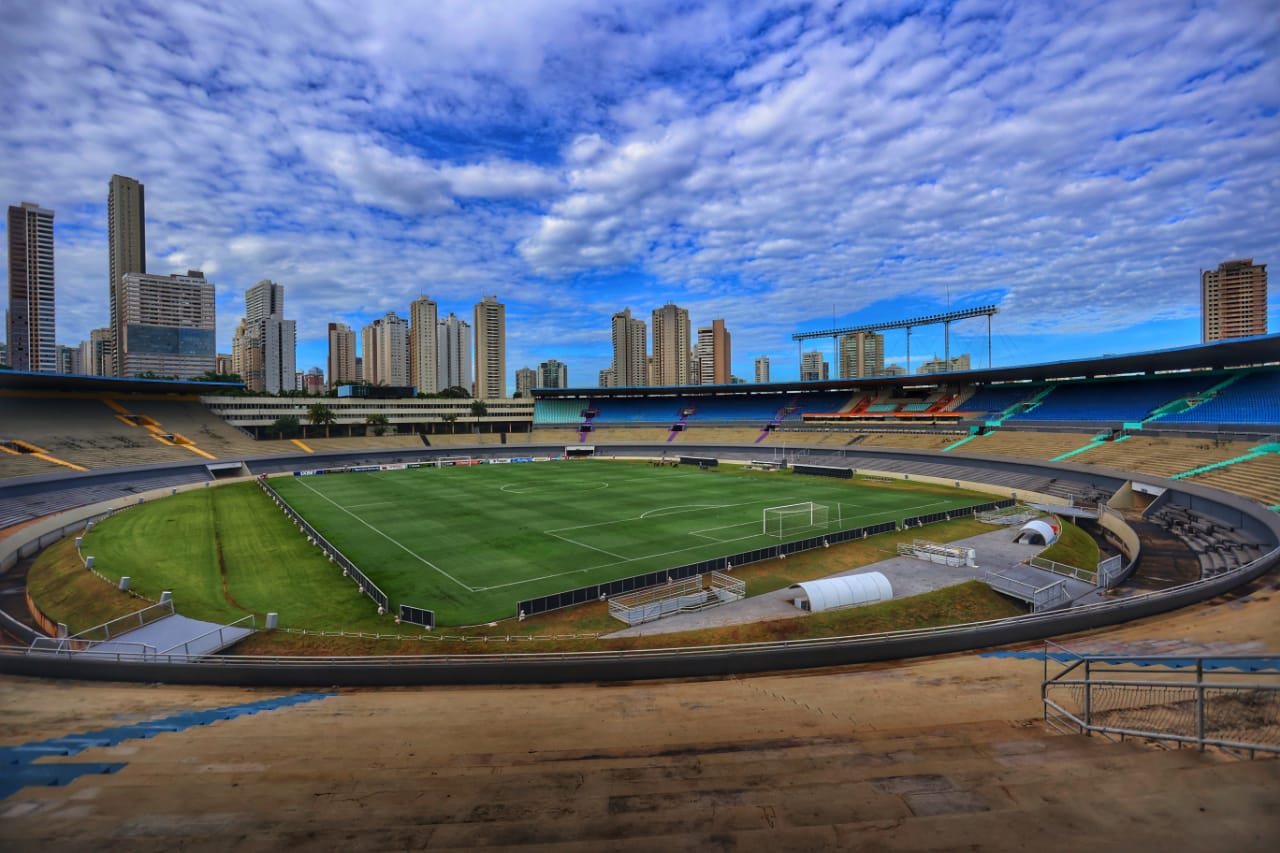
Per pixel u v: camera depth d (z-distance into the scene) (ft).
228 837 23.97
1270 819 20.84
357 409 422.41
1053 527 172.86
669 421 442.09
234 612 112.47
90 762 36.94
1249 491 159.74
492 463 375.04
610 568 140.56
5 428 264.93
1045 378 320.70
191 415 351.87
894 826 21.89
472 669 63.52
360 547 159.43
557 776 31.63
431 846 23.00
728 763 33.22
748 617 108.88
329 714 50.55
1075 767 27.48
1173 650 57.47
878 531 170.81
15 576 141.59
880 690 54.95
